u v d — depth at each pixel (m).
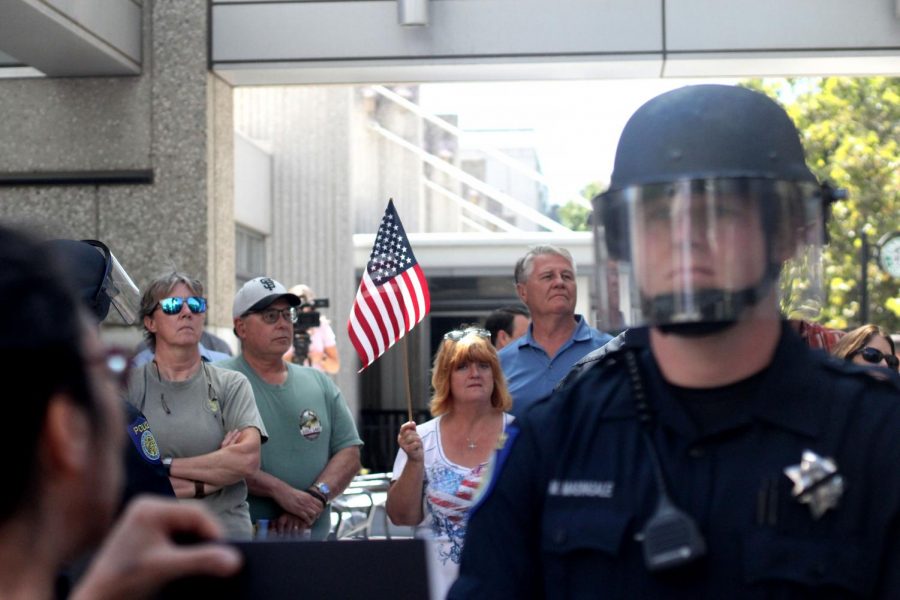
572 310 5.88
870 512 1.71
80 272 3.32
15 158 8.20
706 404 1.81
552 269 5.84
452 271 14.91
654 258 1.82
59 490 1.09
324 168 14.81
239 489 5.11
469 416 5.16
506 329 7.43
